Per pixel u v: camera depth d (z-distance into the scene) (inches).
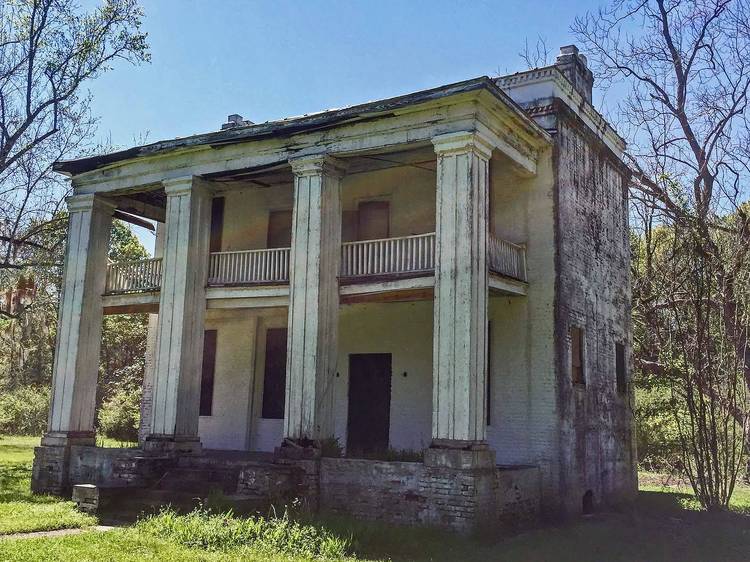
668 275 731.4
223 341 813.9
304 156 612.7
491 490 499.2
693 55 978.7
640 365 972.6
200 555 373.4
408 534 445.7
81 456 677.3
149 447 635.5
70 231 745.6
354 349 727.7
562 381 609.3
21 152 1023.0
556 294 616.7
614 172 794.2
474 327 514.6
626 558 434.3
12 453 1043.3
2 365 1793.8
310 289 591.8
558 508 584.4
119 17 1043.3
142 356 1686.8
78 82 1037.2
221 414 795.4
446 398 508.7
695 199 802.8
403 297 583.2
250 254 674.8
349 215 724.0
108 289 741.9
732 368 658.8
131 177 715.4
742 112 885.2
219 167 665.0
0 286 1269.7
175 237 674.2
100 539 410.6
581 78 754.2
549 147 641.6
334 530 437.1
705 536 528.1
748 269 662.5
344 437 718.5
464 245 522.9
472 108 536.4
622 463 731.4
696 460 668.1
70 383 704.4
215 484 557.3
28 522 463.5
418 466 504.1
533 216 638.5
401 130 569.0
